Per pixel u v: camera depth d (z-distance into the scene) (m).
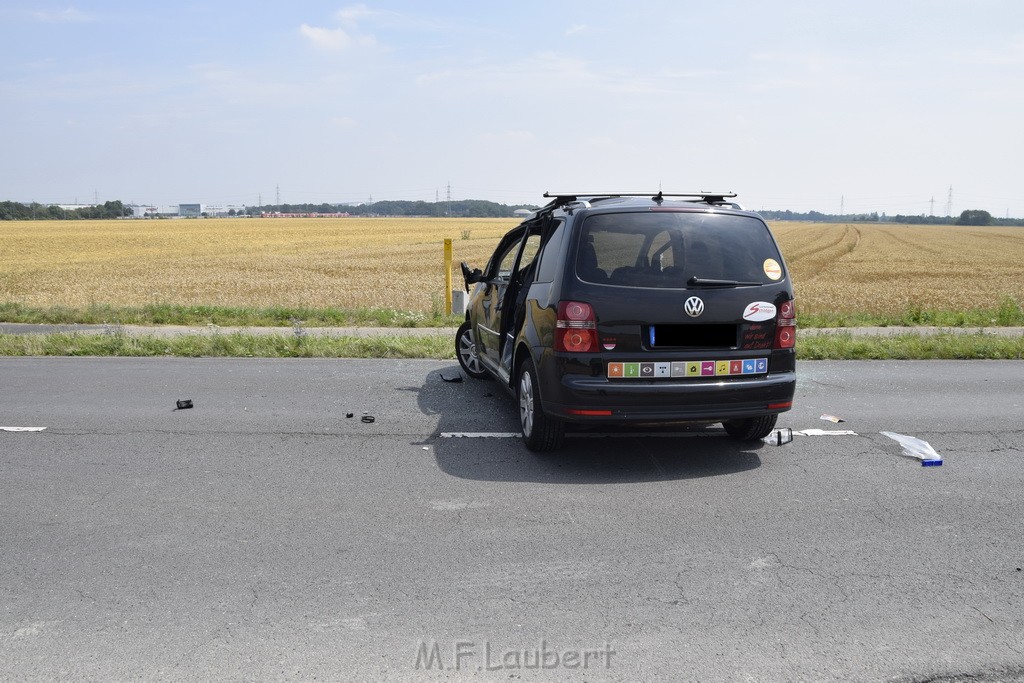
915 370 9.70
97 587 3.62
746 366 5.41
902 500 4.84
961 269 41.72
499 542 4.16
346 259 46.88
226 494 4.93
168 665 2.96
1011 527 4.39
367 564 3.88
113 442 6.15
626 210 5.52
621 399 5.23
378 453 5.86
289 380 8.80
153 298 23.94
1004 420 6.97
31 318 14.93
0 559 3.93
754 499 4.85
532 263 6.23
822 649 3.09
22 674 2.89
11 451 5.89
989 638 3.18
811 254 55.31
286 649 3.08
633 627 3.26
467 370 8.85
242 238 75.19
